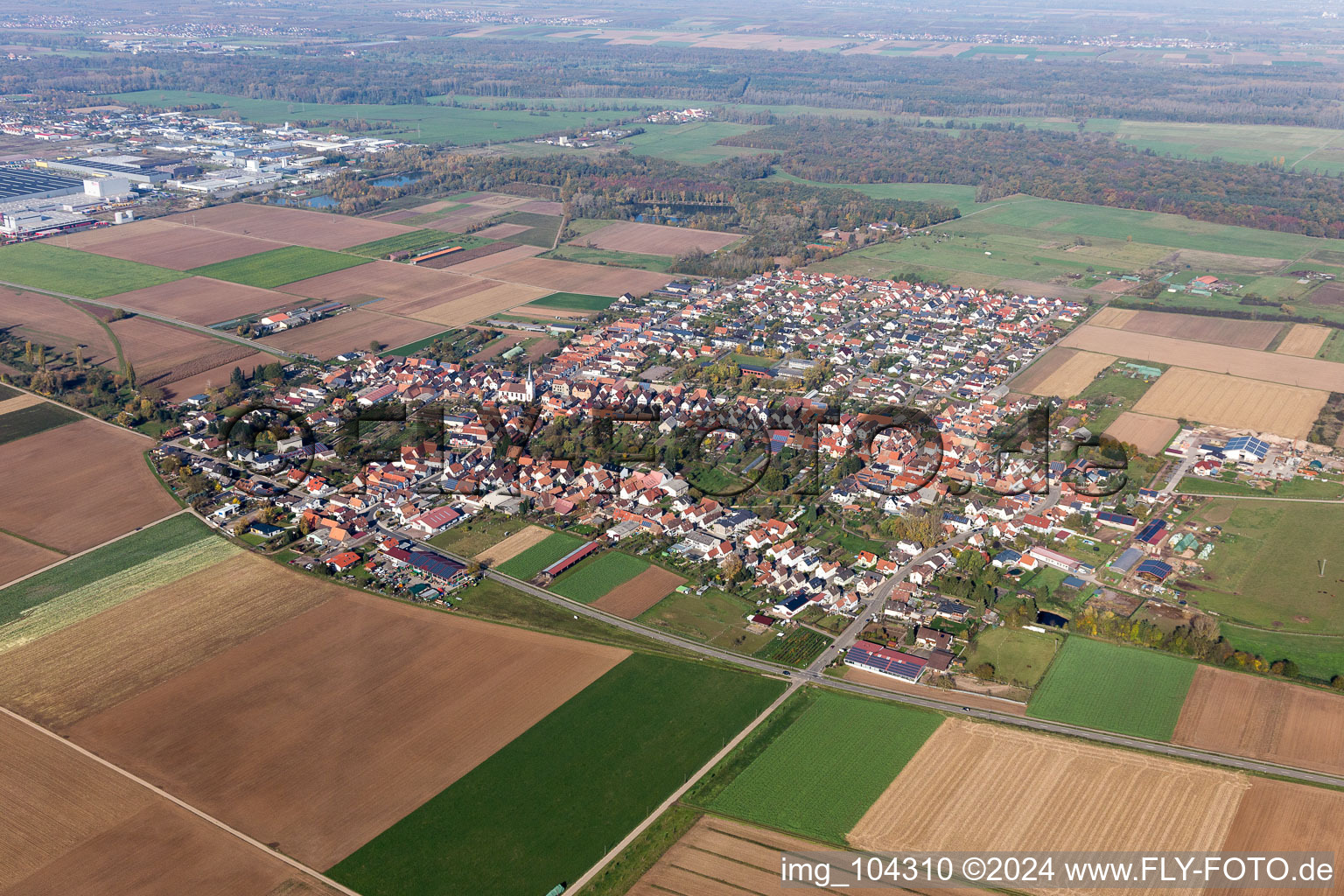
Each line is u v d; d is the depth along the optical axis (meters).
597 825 182.88
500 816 184.38
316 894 166.88
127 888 167.00
